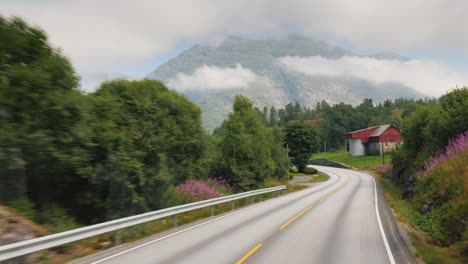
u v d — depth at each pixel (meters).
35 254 7.70
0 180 9.08
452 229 10.26
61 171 11.01
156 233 11.24
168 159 14.94
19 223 7.92
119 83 13.97
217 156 27.17
